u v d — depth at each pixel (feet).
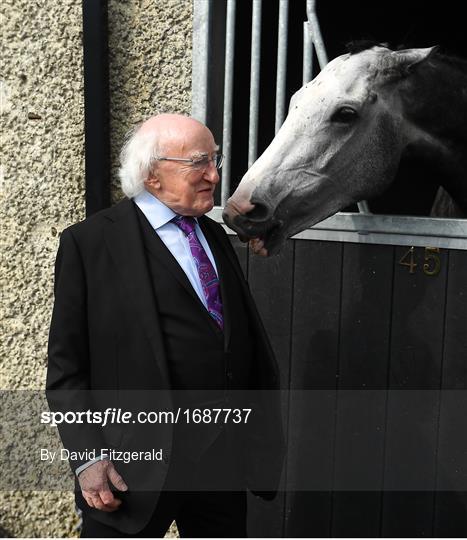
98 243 6.12
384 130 6.43
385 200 7.89
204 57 7.98
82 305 6.08
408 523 7.66
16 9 8.74
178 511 6.54
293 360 8.10
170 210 6.24
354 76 6.38
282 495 8.33
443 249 7.08
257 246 6.70
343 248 7.65
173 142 6.05
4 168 9.11
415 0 7.72
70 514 9.43
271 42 8.39
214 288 6.29
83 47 8.29
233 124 8.38
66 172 8.82
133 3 8.28
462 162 6.75
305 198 6.51
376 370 7.62
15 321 9.36
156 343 5.89
